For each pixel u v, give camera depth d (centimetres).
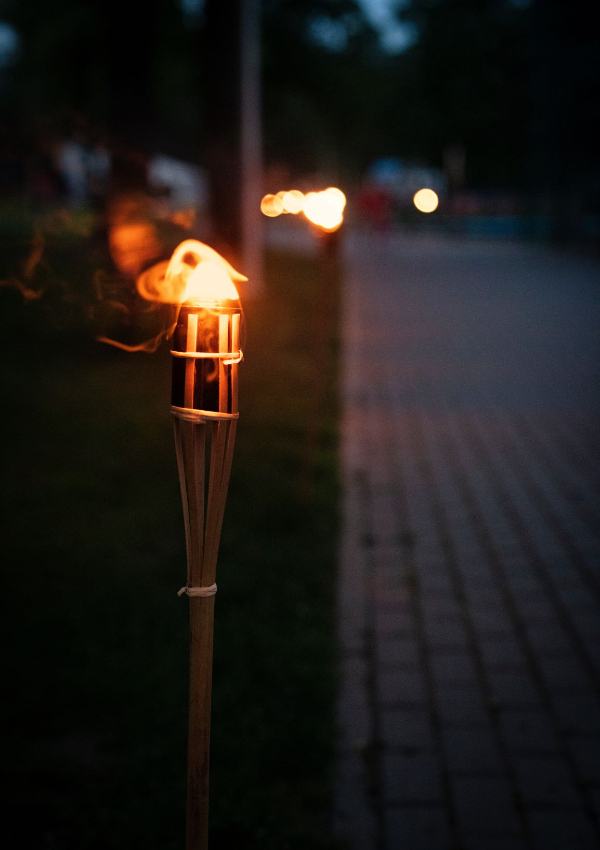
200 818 166
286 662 385
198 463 151
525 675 388
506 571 502
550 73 2862
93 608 438
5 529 545
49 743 337
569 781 315
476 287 1867
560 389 970
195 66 2239
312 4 2522
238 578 466
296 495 590
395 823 294
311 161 4431
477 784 314
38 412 824
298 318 1341
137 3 999
